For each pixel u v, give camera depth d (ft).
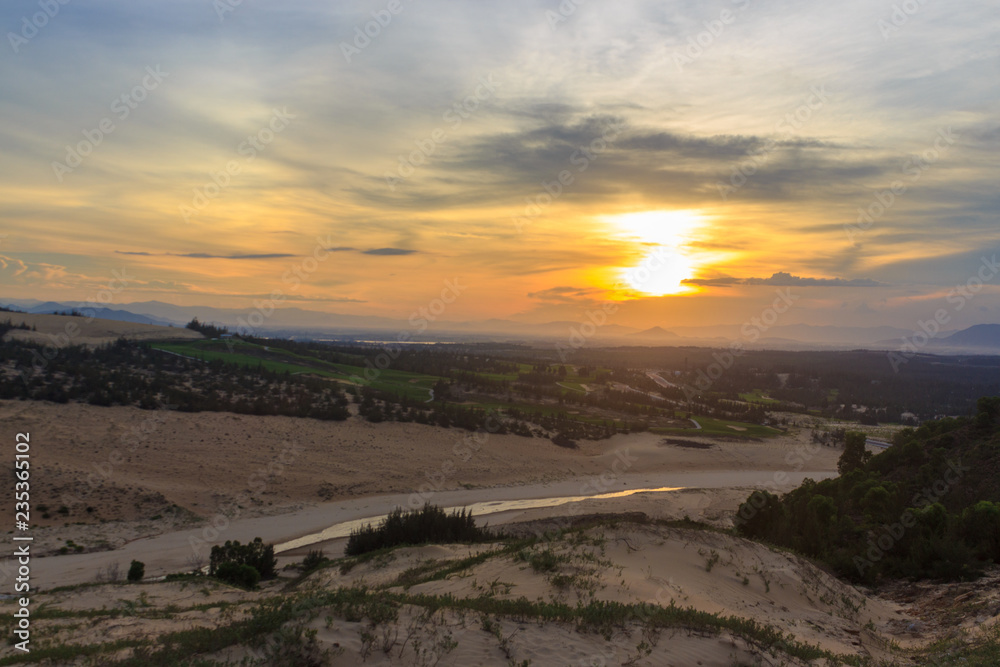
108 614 45.57
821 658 31.96
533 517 171.12
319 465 206.80
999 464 86.99
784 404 528.63
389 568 66.59
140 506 152.15
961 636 38.81
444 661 26.45
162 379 266.77
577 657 27.81
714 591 43.34
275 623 29.12
